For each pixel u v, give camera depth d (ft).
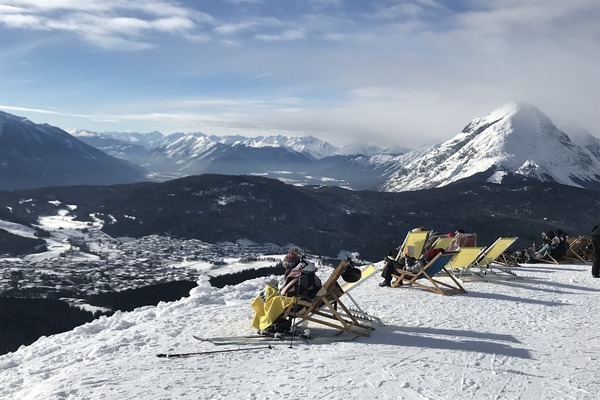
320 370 17.56
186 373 17.29
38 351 21.74
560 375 17.24
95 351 20.38
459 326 23.99
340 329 22.68
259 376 16.94
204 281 36.22
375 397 15.12
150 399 14.92
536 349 20.26
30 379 17.88
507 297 31.81
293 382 16.34
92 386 16.16
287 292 22.31
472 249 36.42
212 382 16.35
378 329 23.40
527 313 27.12
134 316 27.71
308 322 24.18
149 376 16.98
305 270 22.39
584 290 34.96
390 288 34.76
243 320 25.31
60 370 18.61
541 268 47.67
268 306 22.33
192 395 15.23
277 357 19.13
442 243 41.09
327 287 22.25
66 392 15.66
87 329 25.50
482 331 23.08
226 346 20.81
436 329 23.39
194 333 22.94
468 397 15.21
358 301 30.07
